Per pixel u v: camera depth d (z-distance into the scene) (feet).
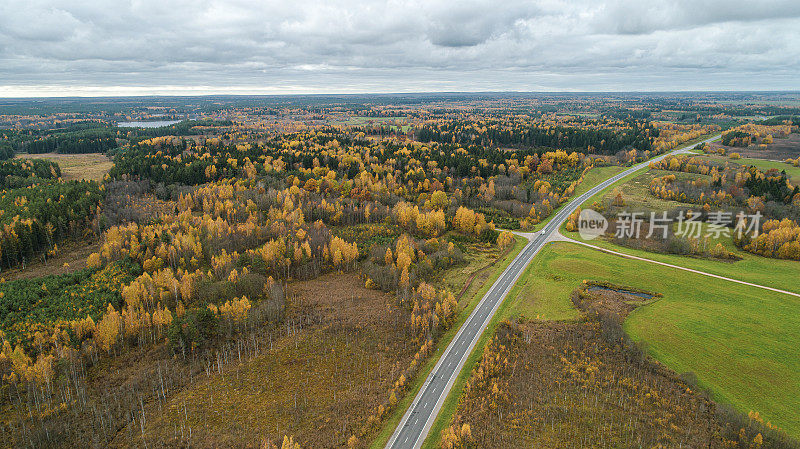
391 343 372.58
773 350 341.41
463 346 362.74
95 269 471.62
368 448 266.98
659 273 469.16
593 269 483.51
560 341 361.10
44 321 365.40
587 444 266.98
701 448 259.60
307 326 400.26
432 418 288.71
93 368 338.75
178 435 278.87
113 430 280.10
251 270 481.87
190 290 423.64
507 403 298.56
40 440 265.75
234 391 319.27
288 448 252.21
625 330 372.58
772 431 262.06
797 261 492.13
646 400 299.38
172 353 353.10
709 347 348.18
